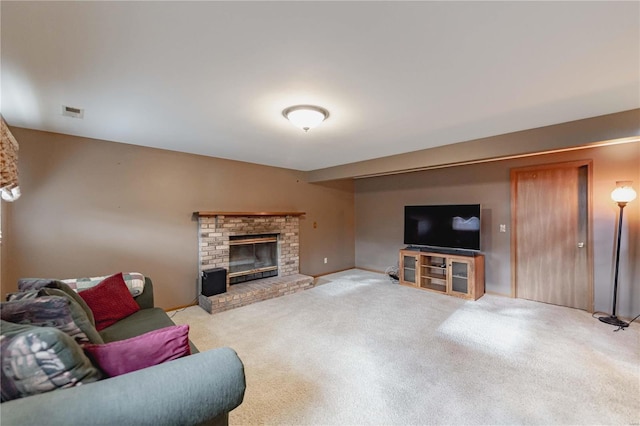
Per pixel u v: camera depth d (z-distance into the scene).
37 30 1.38
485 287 4.59
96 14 1.27
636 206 3.31
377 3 1.22
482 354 2.60
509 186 4.34
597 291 3.58
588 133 2.69
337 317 3.55
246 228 4.64
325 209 6.04
